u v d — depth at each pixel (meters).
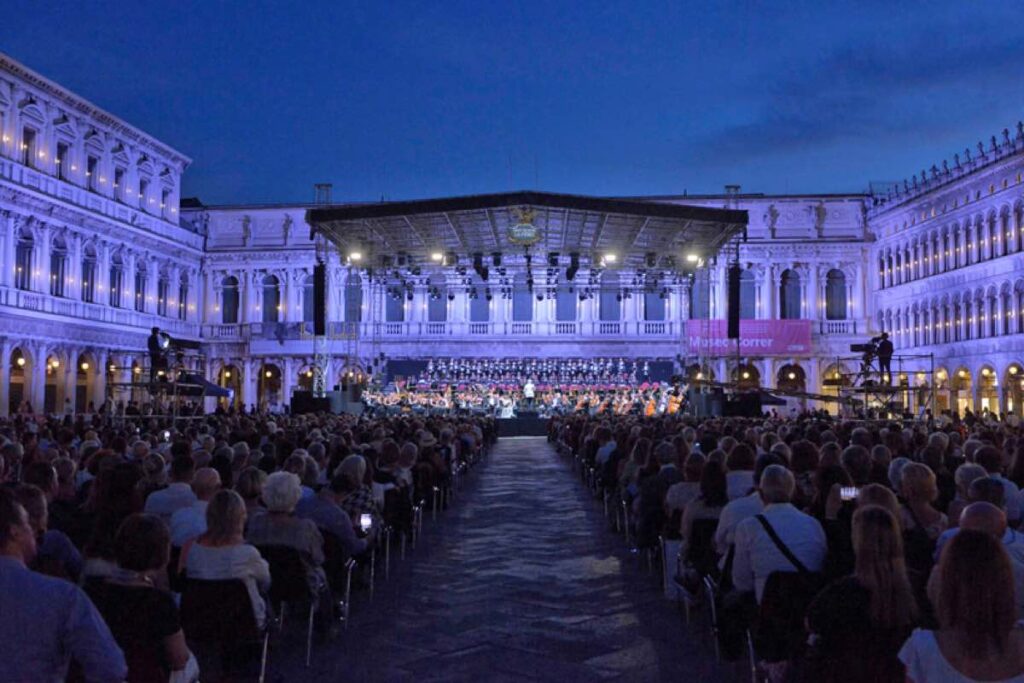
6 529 5.38
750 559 8.52
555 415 55.75
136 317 64.31
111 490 7.88
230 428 25.83
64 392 55.75
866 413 43.44
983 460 11.90
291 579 10.14
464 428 36.12
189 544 8.79
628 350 71.69
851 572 8.16
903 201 63.50
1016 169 50.59
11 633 5.01
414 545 18.78
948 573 4.68
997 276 52.59
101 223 59.38
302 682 10.12
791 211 71.06
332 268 73.12
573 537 19.95
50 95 54.88
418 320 73.50
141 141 65.50
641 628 12.38
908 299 63.91
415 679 10.24
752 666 9.30
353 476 12.90
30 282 53.06
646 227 39.69
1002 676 4.57
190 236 72.94
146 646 6.29
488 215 37.38
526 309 73.31
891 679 5.97
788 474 8.71
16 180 50.97
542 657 11.08
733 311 42.38
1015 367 50.66
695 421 33.84
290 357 72.69
